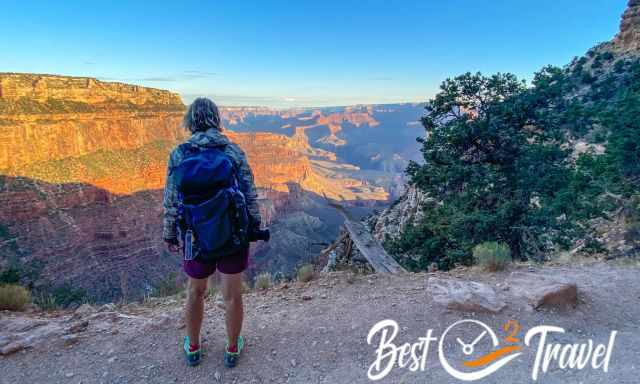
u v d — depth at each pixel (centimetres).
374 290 491
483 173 1450
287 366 320
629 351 331
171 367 320
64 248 7738
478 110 1584
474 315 399
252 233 301
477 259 609
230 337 314
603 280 511
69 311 487
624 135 1777
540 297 415
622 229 1672
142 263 9219
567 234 1410
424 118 1661
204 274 291
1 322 404
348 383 292
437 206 1634
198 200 271
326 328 385
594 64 6291
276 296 496
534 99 1473
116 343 362
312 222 17562
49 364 330
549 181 1461
